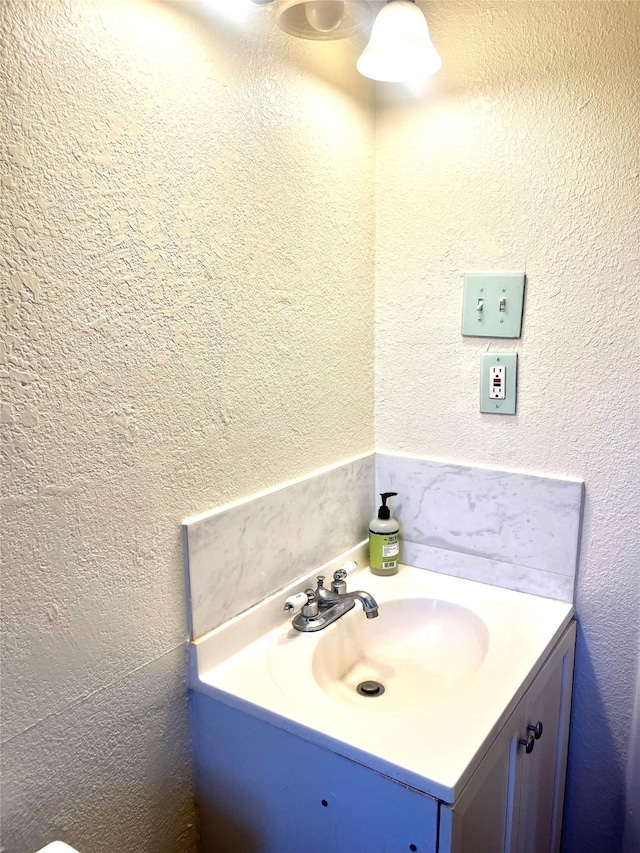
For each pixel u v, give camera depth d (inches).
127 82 33.6
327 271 50.5
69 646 34.1
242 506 44.1
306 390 49.7
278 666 43.1
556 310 49.2
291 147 45.4
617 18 43.8
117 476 35.6
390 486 59.3
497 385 52.2
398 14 40.6
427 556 58.5
